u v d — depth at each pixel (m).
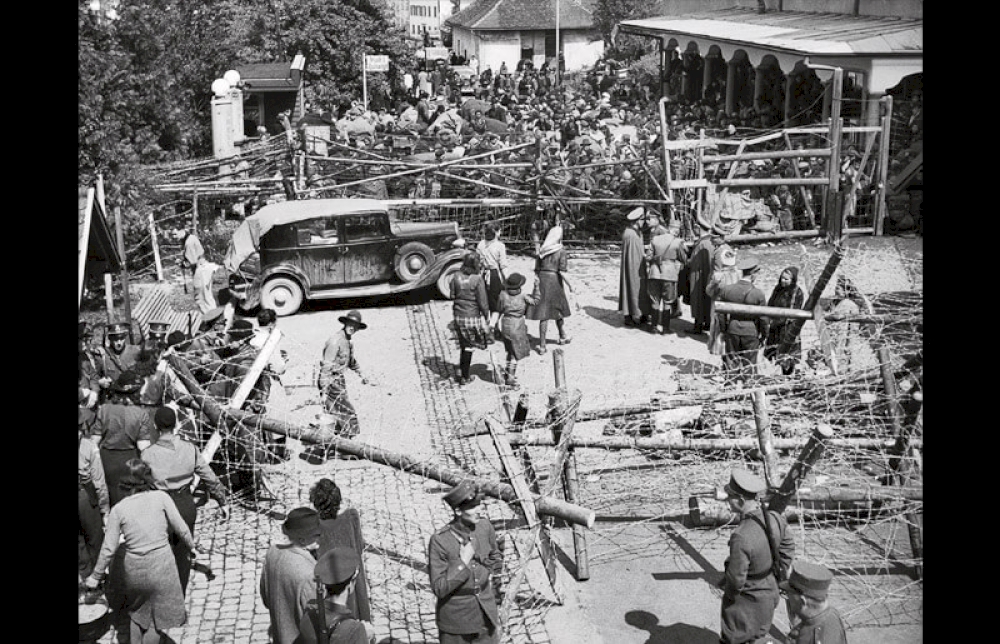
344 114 39.78
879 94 23.62
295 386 15.22
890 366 10.96
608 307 19.58
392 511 11.16
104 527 9.35
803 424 11.38
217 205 24.84
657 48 55.78
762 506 7.62
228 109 29.34
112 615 8.78
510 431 10.87
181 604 8.22
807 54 24.39
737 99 37.59
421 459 10.73
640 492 11.24
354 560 6.62
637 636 8.77
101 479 9.12
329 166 26.53
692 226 23.20
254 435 11.16
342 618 6.61
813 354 13.87
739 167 24.80
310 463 12.52
